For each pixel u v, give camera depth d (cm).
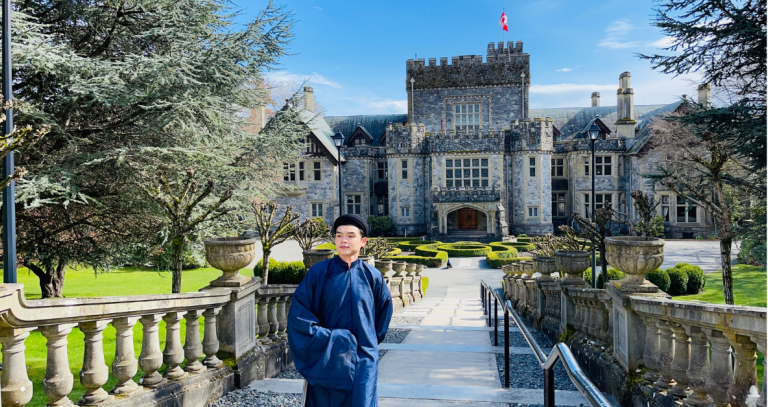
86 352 338
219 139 1084
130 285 1761
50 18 1078
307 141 3812
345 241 276
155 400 377
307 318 258
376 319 288
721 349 302
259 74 1196
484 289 1236
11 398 284
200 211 970
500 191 3516
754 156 839
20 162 925
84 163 873
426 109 3966
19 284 268
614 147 3725
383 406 421
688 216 3534
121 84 915
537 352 323
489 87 3891
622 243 434
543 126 3612
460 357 656
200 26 1106
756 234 880
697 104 895
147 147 927
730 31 773
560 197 3903
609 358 486
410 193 3772
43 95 1048
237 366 491
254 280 562
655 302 356
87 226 1145
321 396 261
